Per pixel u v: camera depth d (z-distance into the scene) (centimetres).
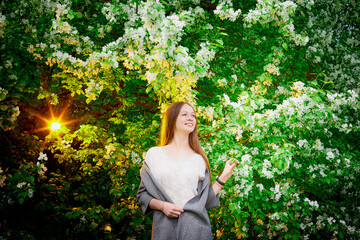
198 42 429
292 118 315
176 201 152
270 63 367
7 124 361
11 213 418
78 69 329
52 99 429
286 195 335
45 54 366
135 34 295
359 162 380
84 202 462
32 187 360
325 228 461
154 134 397
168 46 244
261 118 318
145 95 504
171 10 451
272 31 456
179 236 144
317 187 402
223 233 375
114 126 506
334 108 328
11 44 387
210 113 336
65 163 532
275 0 332
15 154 443
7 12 411
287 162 294
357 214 459
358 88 468
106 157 366
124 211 396
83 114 589
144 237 431
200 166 167
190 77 280
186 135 179
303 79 455
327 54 477
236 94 408
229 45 487
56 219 429
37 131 538
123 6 356
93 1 468
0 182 348
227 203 324
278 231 399
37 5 388
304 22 476
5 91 335
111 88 352
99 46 411
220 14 354
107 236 428
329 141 425
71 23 436
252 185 327
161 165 160
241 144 335
